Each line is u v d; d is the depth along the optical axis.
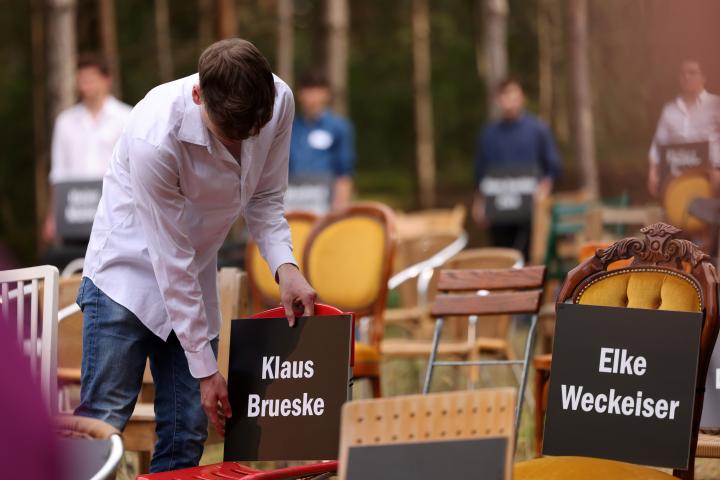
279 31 36.22
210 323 8.49
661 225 7.86
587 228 16.69
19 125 45.78
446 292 10.81
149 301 8.12
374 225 12.67
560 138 49.75
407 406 5.93
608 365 7.39
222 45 7.19
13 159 45.31
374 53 62.91
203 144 7.59
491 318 14.70
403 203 55.88
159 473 7.57
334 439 7.65
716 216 13.12
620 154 36.31
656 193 16.72
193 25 49.44
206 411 7.95
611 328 7.43
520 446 12.23
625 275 7.89
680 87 15.50
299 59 56.59
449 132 62.84
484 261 14.48
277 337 7.88
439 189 60.81
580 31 35.72
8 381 4.12
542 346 13.98
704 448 7.89
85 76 18.88
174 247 7.85
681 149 15.52
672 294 7.65
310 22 56.47
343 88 34.19
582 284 7.97
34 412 4.17
